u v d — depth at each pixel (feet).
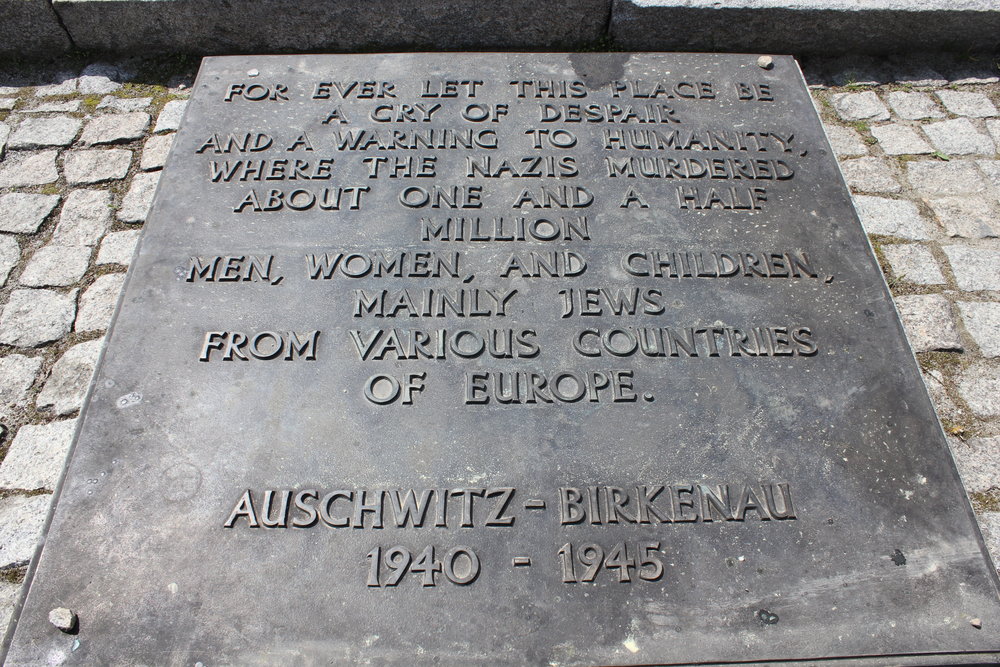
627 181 9.68
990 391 9.10
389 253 8.84
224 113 10.31
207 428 7.54
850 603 6.76
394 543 6.92
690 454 7.48
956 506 7.29
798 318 8.48
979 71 13.12
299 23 12.62
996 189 11.28
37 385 9.00
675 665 6.46
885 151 11.91
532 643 6.50
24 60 13.05
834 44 13.02
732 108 10.62
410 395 7.74
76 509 7.09
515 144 10.03
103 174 11.35
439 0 12.36
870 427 7.72
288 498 7.13
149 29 12.71
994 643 6.63
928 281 10.19
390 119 10.28
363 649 6.43
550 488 7.23
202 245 8.89
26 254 10.34
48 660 6.40
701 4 12.45
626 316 8.41
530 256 8.87
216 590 6.69
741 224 9.29
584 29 12.78
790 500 7.26
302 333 8.17
